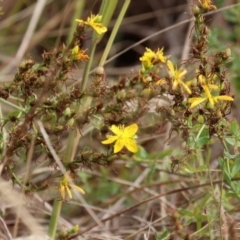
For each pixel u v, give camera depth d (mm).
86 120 826
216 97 817
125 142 817
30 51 1199
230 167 876
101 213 987
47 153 827
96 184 1013
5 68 1071
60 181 826
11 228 939
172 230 889
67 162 831
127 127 821
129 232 947
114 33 868
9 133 824
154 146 1035
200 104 826
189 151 834
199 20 827
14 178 828
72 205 1008
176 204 969
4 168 825
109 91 835
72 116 821
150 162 928
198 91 823
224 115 823
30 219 799
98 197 997
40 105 818
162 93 840
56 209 878
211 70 822
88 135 1022
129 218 975
